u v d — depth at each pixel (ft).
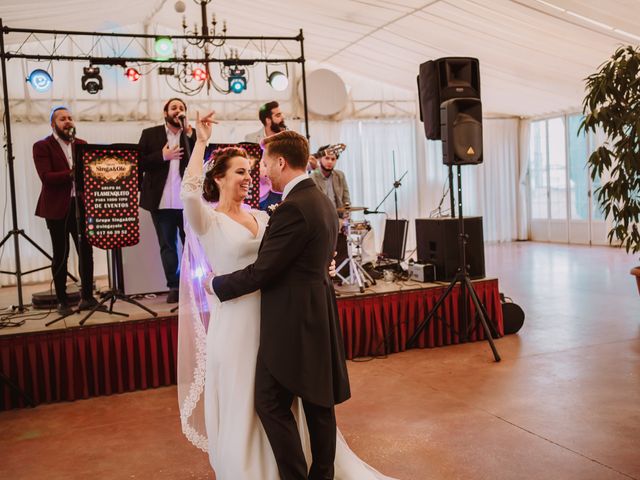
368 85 38.34
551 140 44.21
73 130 16.01
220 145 15.42
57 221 16.11
